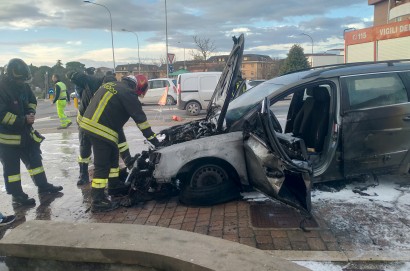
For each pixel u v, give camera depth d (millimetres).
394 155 4914
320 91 5086
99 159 4945
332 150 4715
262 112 4008
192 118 15898
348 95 4785
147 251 2553
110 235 2828
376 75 4969
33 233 2936
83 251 2676
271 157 4043
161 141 5480
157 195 5211
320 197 4809
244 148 4672
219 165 4832
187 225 4273
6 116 5078
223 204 4840
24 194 5398
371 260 3293
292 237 3811
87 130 4887
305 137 5309
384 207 4445
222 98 5570
